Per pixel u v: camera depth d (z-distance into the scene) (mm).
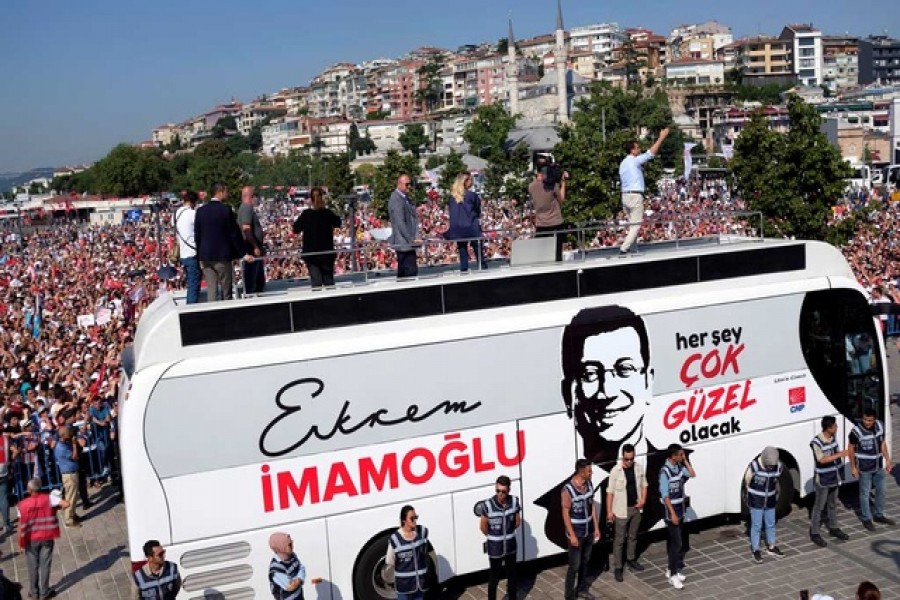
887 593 10234
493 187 76938
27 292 40188
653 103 111250
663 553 11836
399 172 65188
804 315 12430
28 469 15570
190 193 11055
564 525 10891
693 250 12211
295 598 9055
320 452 9758
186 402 9273
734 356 11945
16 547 13703
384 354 10016
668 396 11539
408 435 10148
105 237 69188
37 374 20531
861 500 12148
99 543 13508
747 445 12102
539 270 10945
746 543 11938
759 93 170000
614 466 11180
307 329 9875
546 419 10820
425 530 9609
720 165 82438
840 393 12688
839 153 27531
